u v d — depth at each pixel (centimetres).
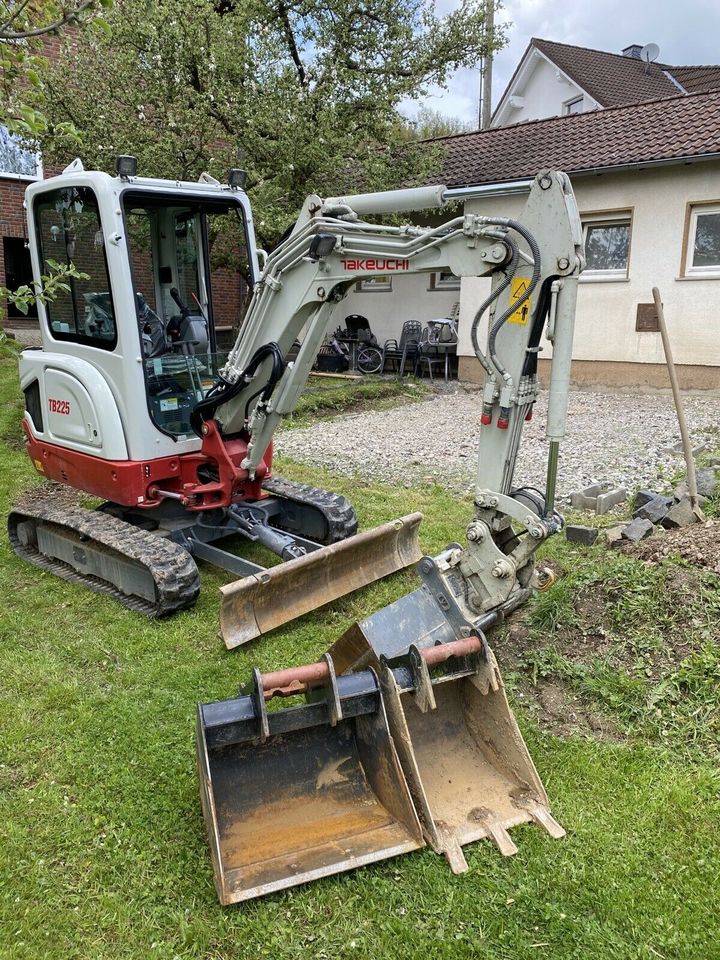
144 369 469
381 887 261
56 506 534
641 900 256
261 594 430
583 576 427
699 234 1104
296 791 290
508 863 271
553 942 242
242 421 473
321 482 739
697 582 399
